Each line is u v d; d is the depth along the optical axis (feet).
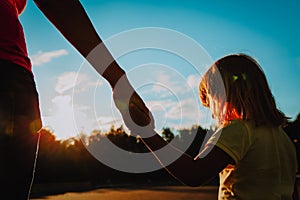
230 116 5.41
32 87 3.20
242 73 5.50
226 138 5.00
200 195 58.75
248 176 5.25
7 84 2.96
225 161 4.84
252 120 5.40
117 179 126.52
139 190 77.56
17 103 2.99
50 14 3.33
